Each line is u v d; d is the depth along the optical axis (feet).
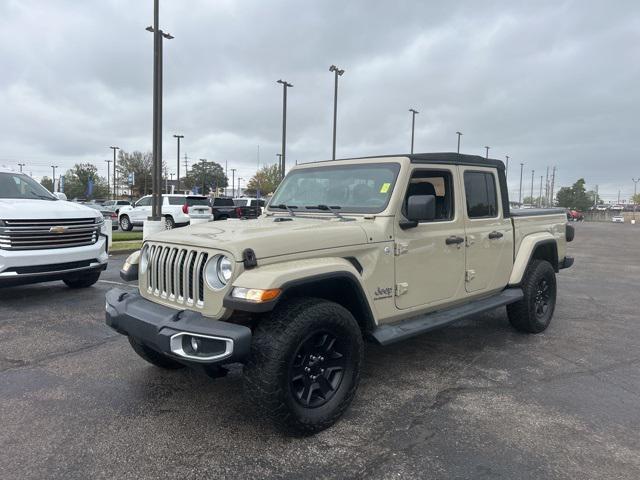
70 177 263.90
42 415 11.85
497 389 13.76
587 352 17.29
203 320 10.34
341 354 11.46
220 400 12.77
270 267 10.52
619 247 66.64
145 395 13.05
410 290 13.75
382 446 10.55
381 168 14.11
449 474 9.51
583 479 9.40
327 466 9.77
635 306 25.61
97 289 26.91
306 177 15.97
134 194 254.27
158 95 49.49
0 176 26.16
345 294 12.26
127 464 9.77
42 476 9.32
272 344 10.06
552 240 19.86
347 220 13.42
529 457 10.16
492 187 17.21
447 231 14.94
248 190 244.42
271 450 10.34
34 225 22.40
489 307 16.01
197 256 10.88
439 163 14.87
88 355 16.17
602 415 12.19
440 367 15.52
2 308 22.43
